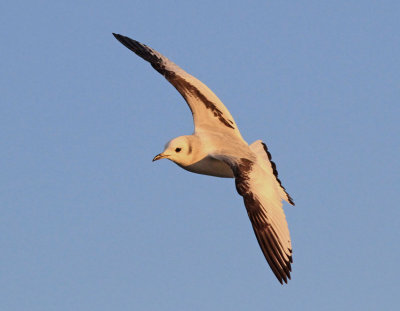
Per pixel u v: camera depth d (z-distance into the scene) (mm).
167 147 15852
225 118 16359
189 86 16859
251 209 13453
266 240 13328
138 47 18250
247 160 14828
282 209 13695
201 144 15727
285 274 13188
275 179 14539
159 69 17438
